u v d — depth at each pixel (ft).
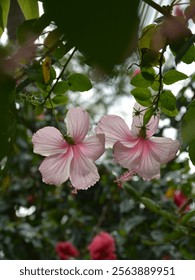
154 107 1.77
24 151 6.09
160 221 3.91
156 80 1.74
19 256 5.73
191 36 1.47
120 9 0.44
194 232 3.11
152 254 4.91
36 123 5.53
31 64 1.58
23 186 6.31
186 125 1.25
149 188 4.48
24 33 1.35
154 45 1.60
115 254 4.75
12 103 1.20
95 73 0.46
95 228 5.41
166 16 1.40
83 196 5.91
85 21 0.44
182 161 4.65
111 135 1.71
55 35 1.42
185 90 3.54
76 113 1.69
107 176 5.32
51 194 6.36
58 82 1.75
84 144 1.70
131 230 4.92
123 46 0.44
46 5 0.45
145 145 1.72
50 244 5.95
